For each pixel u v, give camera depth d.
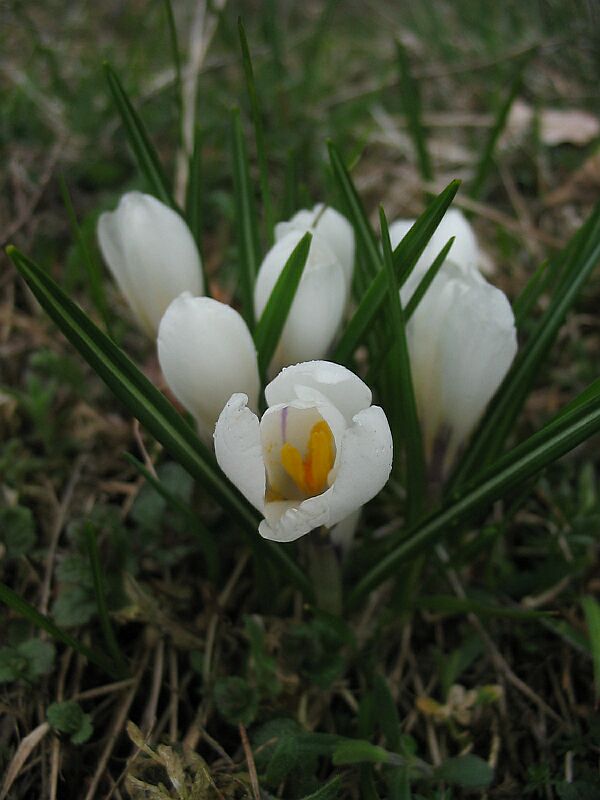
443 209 0.15
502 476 0.15
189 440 0.15
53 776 0.17
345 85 0.39
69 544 0.21
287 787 0.16
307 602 0.18
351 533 0.16
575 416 0.14
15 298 0.27
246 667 0.18
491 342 0.15
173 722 0.18
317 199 0.32
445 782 0.17
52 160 0.28
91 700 0.18
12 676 0.17
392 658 0.20
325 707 0.18
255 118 0.18
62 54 0.38
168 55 0.38
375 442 0.12
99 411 0.24
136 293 0.18
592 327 0.27
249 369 0.15
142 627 0.19
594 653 0.16
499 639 0.20
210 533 0.20
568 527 0.22
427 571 0.20
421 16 0.43
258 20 0.43
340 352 0.17
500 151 0.34
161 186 0.20
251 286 0.19
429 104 0.38
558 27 0.36
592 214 0.17
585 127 0.34
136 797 0.15
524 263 0.29
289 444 0.13
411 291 0.16
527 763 0.18
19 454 0.23
